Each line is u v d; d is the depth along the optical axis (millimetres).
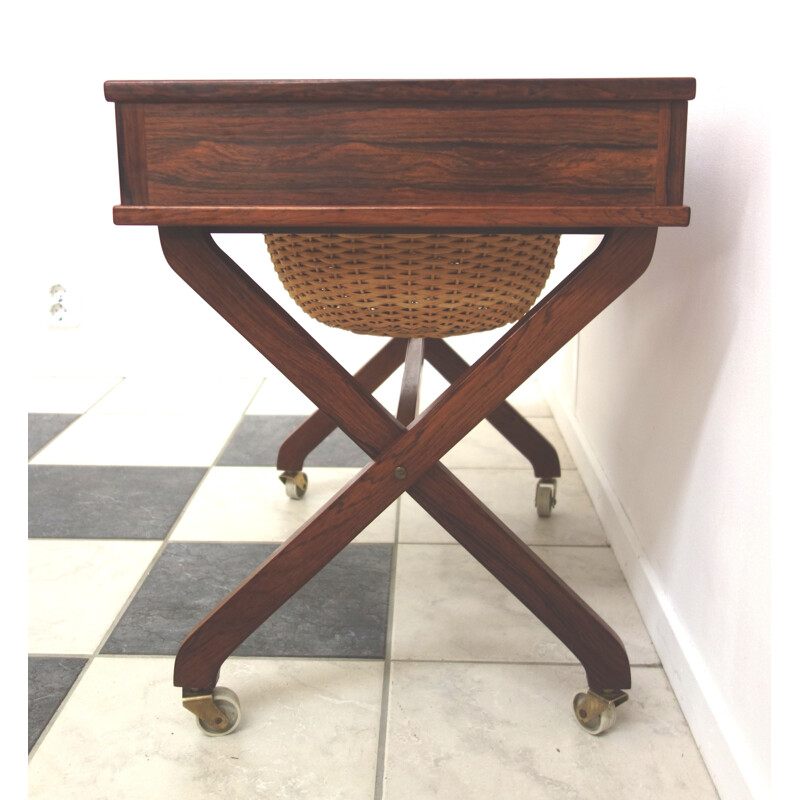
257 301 868
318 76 2074
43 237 2254
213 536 1426
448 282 891
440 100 746
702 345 958
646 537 1194
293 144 759
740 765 806
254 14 2053
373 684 1038
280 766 906
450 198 765
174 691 1035
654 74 1159
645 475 1203
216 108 757
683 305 1033
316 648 1111
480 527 924
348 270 892
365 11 2027
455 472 1682
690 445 997
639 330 1249
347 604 1213
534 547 1374
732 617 854
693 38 988
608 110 749
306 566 924
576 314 859
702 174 961
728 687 863
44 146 2189
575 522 1466
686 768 900
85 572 1312
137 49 2098
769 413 765
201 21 2068
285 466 1549
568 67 1976
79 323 2307
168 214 766
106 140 2186
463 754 920
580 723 964
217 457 1769
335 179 764
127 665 1084
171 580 1287
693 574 981
